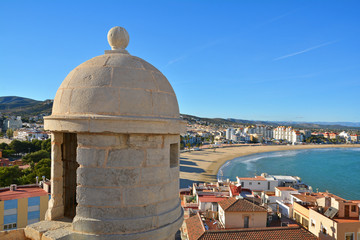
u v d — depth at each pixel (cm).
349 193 8181
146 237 579
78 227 572
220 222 3375
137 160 587
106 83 592
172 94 689
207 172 11188
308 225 3419
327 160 16200
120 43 693
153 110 614
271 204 4516
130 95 595
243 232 2659
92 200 573
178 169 688
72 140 783
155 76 655
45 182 3609
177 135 690
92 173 575
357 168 13112
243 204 3309
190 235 2769
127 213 576
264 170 12350
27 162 8781
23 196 3142
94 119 563
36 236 604
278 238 2584
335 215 3089
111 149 575
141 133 586
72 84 615
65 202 754
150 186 600
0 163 8319
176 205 668
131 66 629
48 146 11112
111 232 564
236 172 11662
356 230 2858
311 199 4034
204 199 4141
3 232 607
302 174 11381
